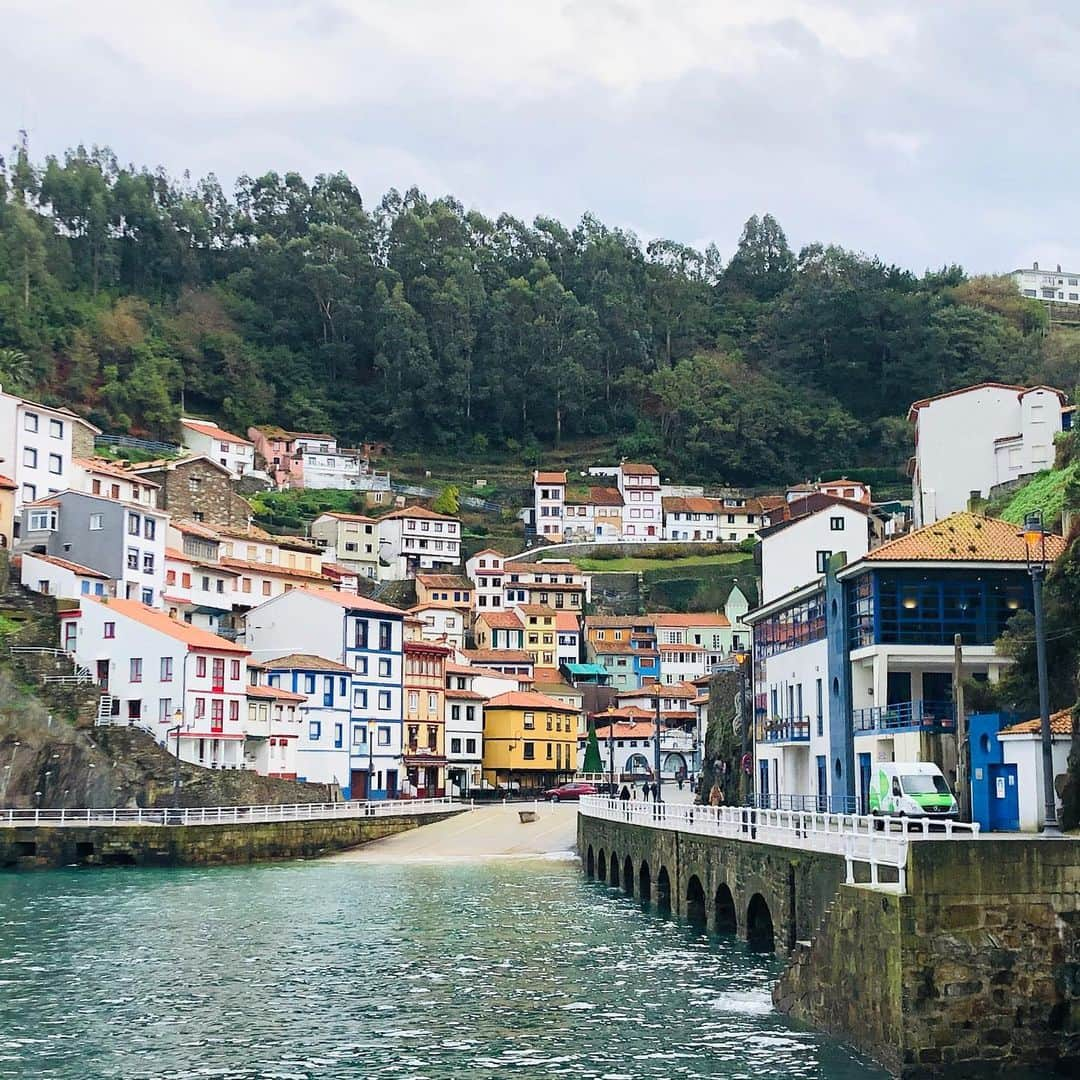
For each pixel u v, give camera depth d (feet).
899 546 231.50
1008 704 214.48
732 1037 134.41
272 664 426.10
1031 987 114.42
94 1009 155.43
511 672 588.09
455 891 266.77
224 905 246.27
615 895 257.55
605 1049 133.28
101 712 373.61
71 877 301.22
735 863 184.65
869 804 192.24
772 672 297.53
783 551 343.26
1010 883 115.44
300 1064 130.62
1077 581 204.95
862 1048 122.72
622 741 541.34
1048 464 375.25
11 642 376.89
